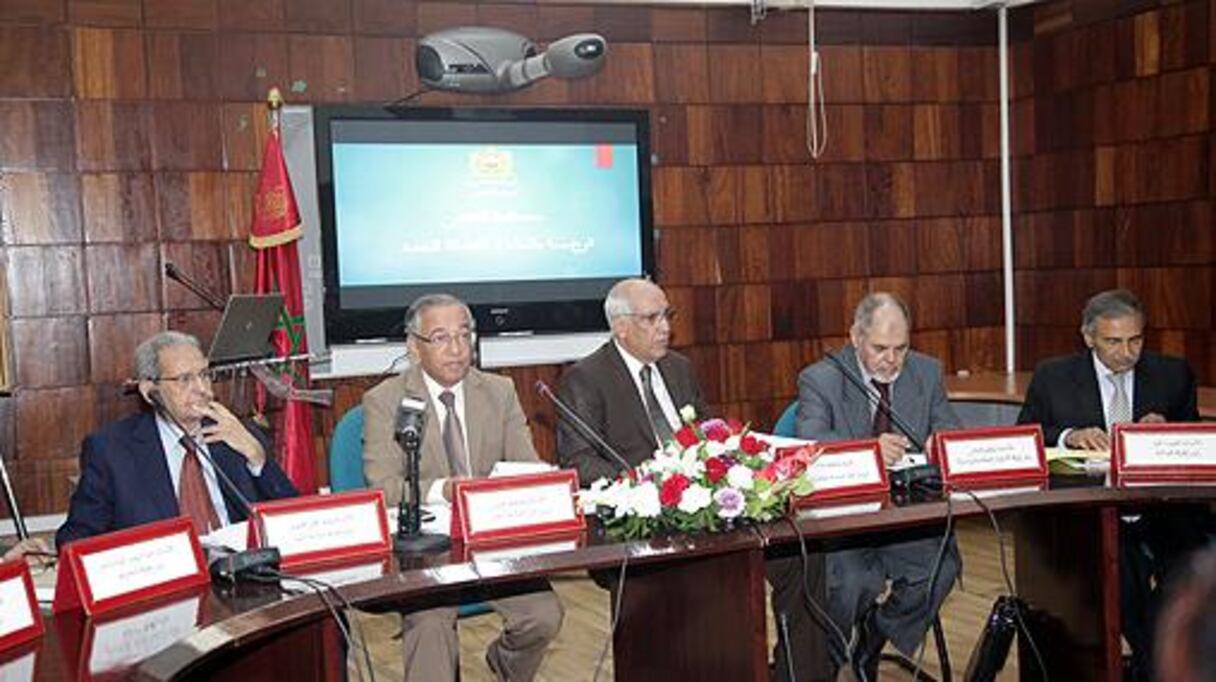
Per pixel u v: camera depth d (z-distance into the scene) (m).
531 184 4.82
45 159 4.20
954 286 5.55
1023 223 5.55
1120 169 5.07
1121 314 3.00
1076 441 2.92
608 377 2.95
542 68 4.46
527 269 4.83
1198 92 4.72
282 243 4.16
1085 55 5.19
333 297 4.54
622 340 2.97
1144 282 5.00
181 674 1.52
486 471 2.83
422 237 4.67
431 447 2.75
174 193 4.37
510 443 2.90
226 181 4.44
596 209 4.93
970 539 4.86
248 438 2.50
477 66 4.50
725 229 5.19
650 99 5.05
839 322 5.38
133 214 4.32
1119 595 2.51
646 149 5.00
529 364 4.86
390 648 3.80
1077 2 5.20
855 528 2.19
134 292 4.33
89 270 4.27
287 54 4.52
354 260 4.57
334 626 1.94
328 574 1.92
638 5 5.01
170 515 2.40
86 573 1.76
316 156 4.50
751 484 2.16
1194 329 4.80
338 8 4.58
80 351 4.27
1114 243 5.12
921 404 2.99
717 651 2.30
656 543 2.09
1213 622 0.56
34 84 4.18
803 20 5.26
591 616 4.08
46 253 4.22
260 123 4.47
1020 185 5.54
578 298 4.91
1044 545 2.63
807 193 5.31
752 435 2.26
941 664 3.03
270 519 2.01
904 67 5.43
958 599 4.01
